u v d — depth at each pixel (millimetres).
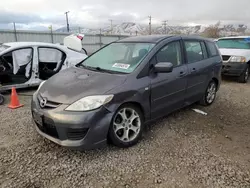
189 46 4270
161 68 3232
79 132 2674
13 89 4723
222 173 2609
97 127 2717
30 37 20297
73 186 2367
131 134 3221
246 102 5496
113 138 2957
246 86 7422
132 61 3438
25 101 5164
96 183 2420
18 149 3057
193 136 3551
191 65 4152
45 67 6121
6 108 4684
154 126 3898
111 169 2660
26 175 2520
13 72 5555
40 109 2900
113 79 3049
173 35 4109
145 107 3285
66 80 3223
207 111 4723
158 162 2812
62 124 2650
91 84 2965
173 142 3338
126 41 4059
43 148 3086
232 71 7785
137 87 3119
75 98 2738
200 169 2682
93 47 24578
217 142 3373
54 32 21484
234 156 2984
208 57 4750
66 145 2686
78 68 3742
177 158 2908
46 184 2387
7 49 5453
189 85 4129
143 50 3568
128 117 3150
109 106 2797
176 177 2533
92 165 2729
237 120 4285
